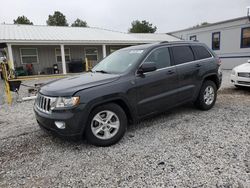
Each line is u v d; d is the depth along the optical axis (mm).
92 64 18453
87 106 3166
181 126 4203
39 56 16344
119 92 3469
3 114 5734
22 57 15742
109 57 4824
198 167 2744
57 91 3246
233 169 2660
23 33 15797
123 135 3631
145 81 3822
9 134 4191
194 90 4754
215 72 5172
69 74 15688
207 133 3811
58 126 3143
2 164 3055
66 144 3615
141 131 4031
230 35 15984
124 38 18375
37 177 2715
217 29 16828
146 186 2434
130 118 3811
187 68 4551
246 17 14703
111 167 2854
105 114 3449
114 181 2557
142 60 3920
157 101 4039
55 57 17016
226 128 4004
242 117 4594
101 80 3502
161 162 2908
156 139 3648
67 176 2703
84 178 2645
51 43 14805
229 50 16234
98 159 3076
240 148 3191
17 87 7094
